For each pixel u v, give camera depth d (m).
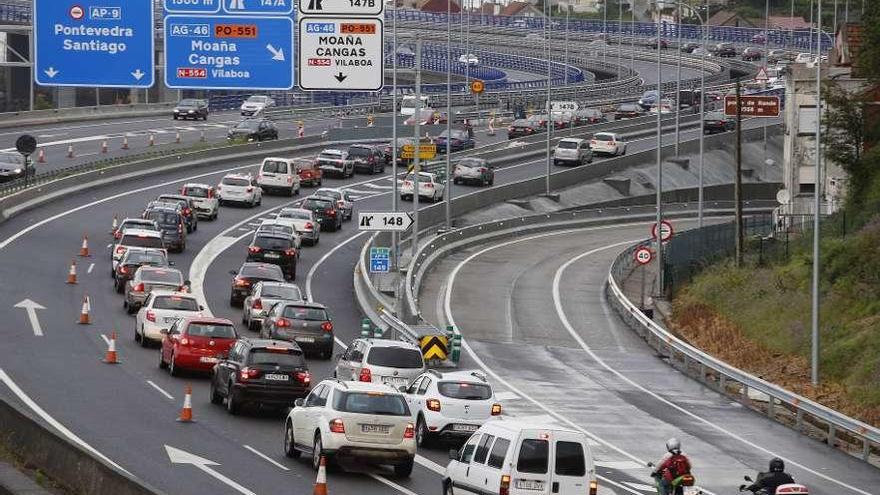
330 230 175.62
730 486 74.06
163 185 193.62
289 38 62.66
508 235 189.50
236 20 62.66
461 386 78.19
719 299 144.88
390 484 66.12
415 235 147.62
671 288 155.25
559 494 56.84
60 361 93.50
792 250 154.25
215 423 77.50
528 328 128.88
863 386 107.19
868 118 159.12
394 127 147.62
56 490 52.78
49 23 62.41
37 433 58.00
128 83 62.66
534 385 102.62
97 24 62.50
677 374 112.62
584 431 87.00
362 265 137.00
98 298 120.56
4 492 48.97
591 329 130.62
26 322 107.56
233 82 62.81
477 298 142.50
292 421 69.62
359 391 66.88
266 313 111.00
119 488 48.94
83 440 69.38
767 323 132.00
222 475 63.91
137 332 103.62
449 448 79.00
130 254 124.25
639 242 179.50
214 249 153.12
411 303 120.69
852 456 87.00
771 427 94.31
